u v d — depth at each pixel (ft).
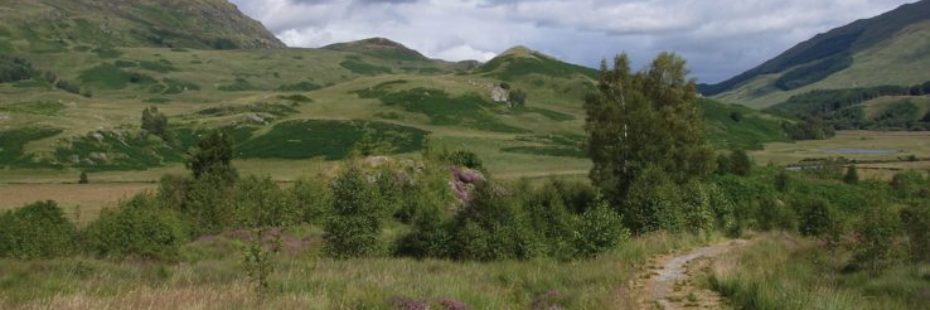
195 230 107.76
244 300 39.81
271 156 385.91
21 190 245.45
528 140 443.32
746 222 118.62
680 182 134.31
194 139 445.78
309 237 101.55
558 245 80.69
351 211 85.87
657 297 48.75
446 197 130.82
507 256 79.71
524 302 46.96
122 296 42.60
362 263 72.13
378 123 461.78
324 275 55.98
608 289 49.98
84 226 117.50
